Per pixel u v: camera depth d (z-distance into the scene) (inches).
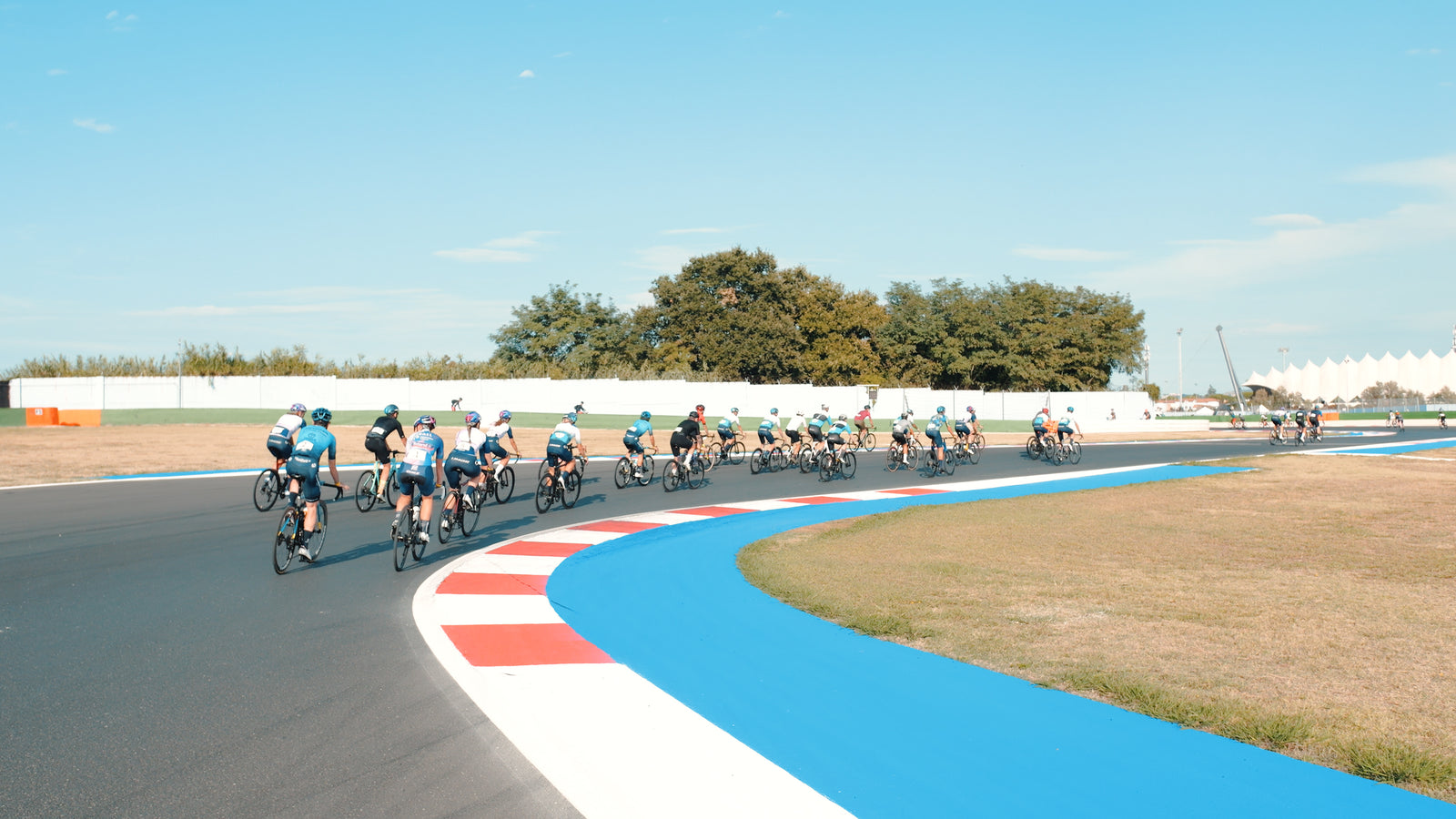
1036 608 286.2
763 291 2378.2
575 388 1697.8
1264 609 283.9
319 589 324.8
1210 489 719.7
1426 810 140.1
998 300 2417.6
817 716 185.9
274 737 174.4
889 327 2391.7
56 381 1569.9
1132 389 2711.6
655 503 617.3
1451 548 415.5
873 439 1193.4
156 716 186.5
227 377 1606.8
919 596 305.4
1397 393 3496.6
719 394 1728.6
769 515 559.8
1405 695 196.1
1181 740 171.3
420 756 164.6
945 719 183.6
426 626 268.2
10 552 400.5
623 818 138.9
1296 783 150.9
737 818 138.8
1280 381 4463.6
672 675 216.2
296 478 359.9
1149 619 270.4
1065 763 160.2
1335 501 618.5
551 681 211.9
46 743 170.7
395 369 1887.3
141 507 569.0
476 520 471.2
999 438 1601.9
